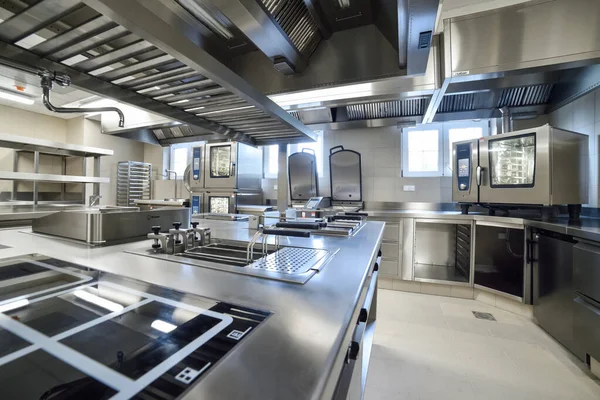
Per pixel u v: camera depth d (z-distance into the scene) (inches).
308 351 15.4
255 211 149.5
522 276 99.7
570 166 95.2
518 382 65.9
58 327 18.4
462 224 126.0
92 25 32.7
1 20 33.8
